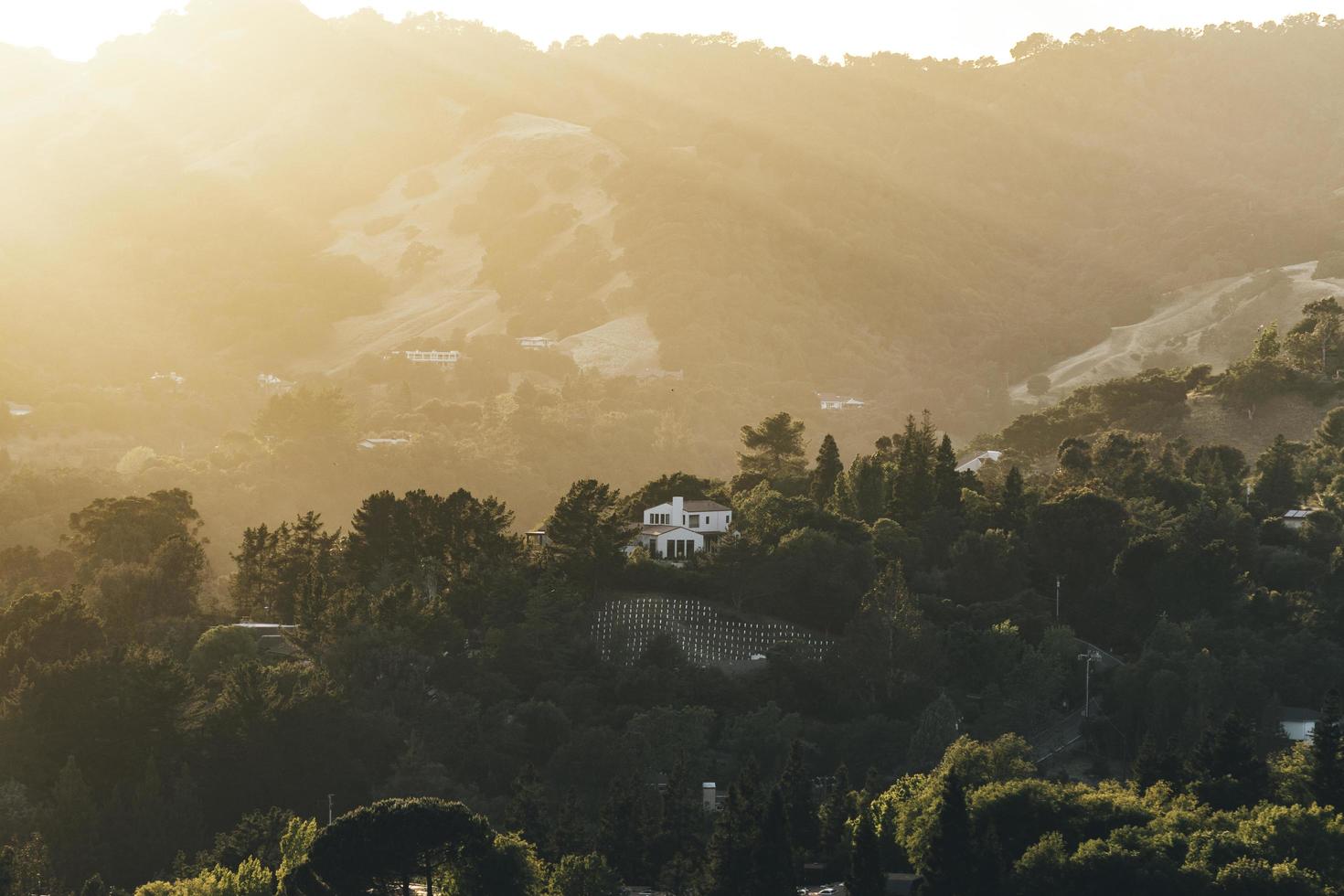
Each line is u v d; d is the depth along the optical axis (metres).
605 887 174.12
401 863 162.88
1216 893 157.62
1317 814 169.62
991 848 164.00
